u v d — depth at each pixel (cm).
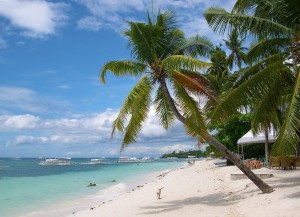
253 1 1283
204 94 1470
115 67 1495
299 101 1021
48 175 5506
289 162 2238
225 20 1253
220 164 4472
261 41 1338
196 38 1599
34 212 1945
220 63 4456
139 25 1493
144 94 1465
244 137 2861
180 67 1412
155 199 1770
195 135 1434
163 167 8331
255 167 2550
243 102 1219
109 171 6650
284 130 982
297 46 1238
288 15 1240
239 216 1070
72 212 1900
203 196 1636
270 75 1210
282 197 1169
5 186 3534
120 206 1720
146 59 1531
